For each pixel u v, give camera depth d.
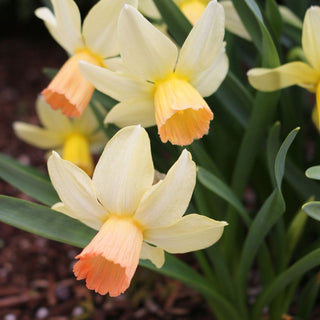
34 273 0.63
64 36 0.44
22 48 1.23
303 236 0.55
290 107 0.50
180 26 0.45
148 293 0.60
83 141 0.59
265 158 0.51
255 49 0.55
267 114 0.46
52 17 0.47
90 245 0.39
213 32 0.41
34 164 0.84
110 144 0.39
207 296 0.49
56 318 0.58
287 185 0.52
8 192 0.78
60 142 0.60
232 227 0.50
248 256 0.47
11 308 0.60
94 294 0.60
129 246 0.39
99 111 0.50
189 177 0.39
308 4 0.56
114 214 0.40
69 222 0.43
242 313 0.50
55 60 1.15
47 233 0.42
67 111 0.45
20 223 0.42
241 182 0.49
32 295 0.60
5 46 1.24
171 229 0.40
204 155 0.47
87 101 0.44
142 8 0.48
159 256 0.41
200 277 0.47
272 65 0.45
